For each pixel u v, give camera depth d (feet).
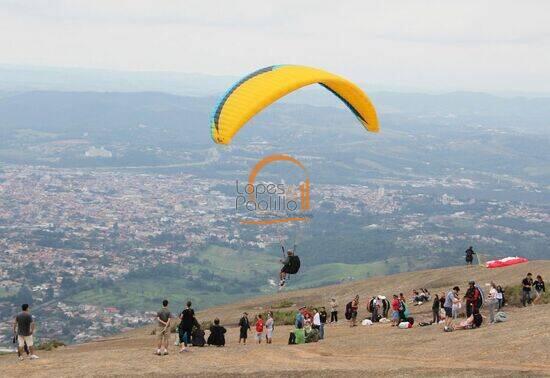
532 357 95.61
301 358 108.99
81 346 180.55
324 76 125.80
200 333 126.41
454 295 134.10
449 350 105.50
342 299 221.87
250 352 116.98
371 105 133.69
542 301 151.23
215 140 118.83
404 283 222.69
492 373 87.25
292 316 186.50
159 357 113.60
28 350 115.14
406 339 119.14
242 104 119.03
